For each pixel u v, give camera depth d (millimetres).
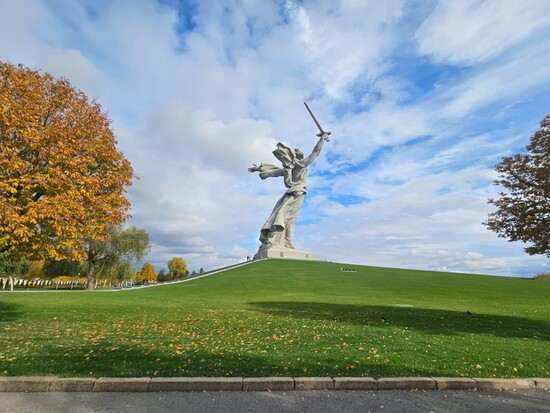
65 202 13750
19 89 14828
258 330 14047
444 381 7691
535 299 34625
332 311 21391
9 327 14656
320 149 82688
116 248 55156
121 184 17859
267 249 76250
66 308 21953
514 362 9328
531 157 16297
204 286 46094
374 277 52812
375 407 6656
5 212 12219
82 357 9258
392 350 10492
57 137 14562
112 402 6711
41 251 15562
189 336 12594
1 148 13492
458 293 39312
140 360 8984
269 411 6426
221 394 7145
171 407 6523
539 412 6520
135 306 23891
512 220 17172
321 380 7527
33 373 7828
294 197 80938
